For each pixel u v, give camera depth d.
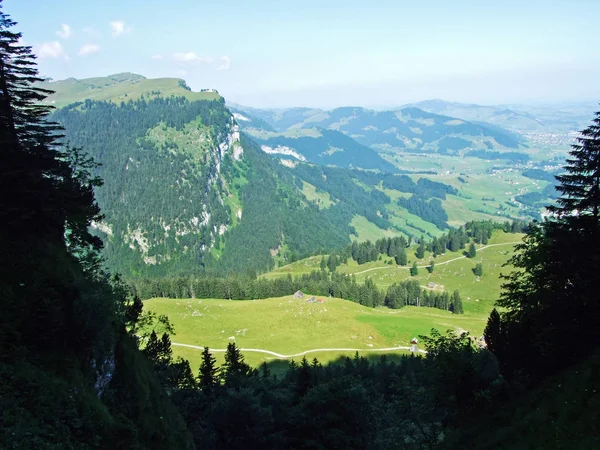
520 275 39.41
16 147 33.72
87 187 41.06
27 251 30.08
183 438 34.47
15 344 23.97
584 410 23.20
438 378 35.62
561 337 30.91
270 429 46.53
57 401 22.42
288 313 156.75
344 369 99.69
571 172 33.47
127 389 30.97
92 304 28.12
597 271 29.89
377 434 45.78
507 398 31.59
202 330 145.50
